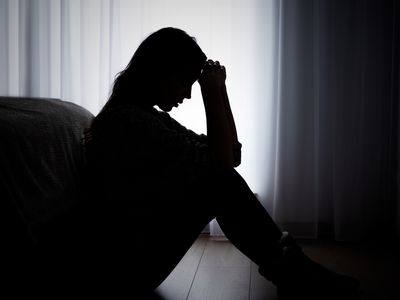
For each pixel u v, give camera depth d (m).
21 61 2.38
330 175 2.36
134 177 1.23
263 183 2.34
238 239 1.30
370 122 2.26
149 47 1.28
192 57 1.29
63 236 1.46
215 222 2.26
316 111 2.25
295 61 2.26
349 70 2.24
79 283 1.38
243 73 2.28
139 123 1.21
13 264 1.16
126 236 1.26
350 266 1.83
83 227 1.42
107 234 1.28
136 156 1.21
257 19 2.27
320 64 2.28
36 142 1.28
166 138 1.21
